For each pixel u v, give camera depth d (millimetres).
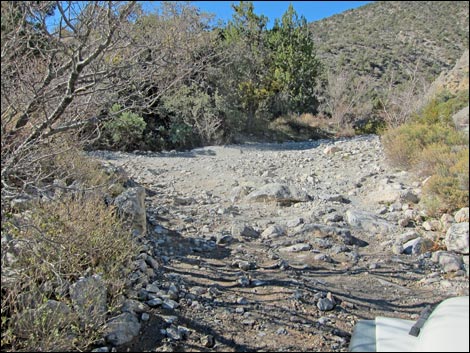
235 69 16422
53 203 3811
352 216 6055
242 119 16281
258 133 17438
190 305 3578
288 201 7047
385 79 26156
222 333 3227
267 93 18656
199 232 5543
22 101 3078
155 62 3424
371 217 6109
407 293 4156
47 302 2902
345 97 22062
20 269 3143
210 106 14453
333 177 8914
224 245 5145
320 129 20234
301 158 11297
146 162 10172
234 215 6379
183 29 3859
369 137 15297
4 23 2656
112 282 3377
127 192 5070
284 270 4488
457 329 2316
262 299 3814
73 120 3445
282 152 12812
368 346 2455
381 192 7215
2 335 2701
